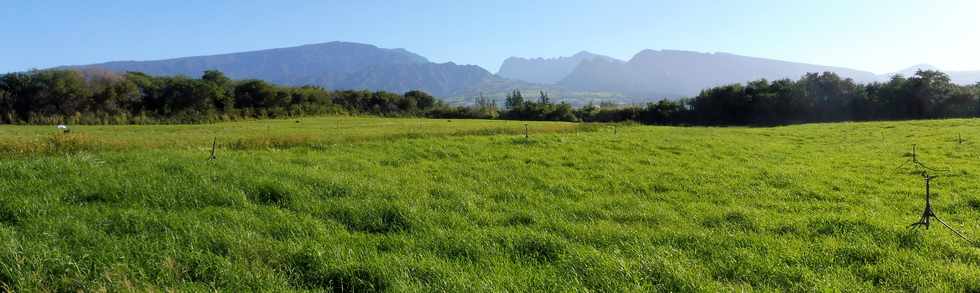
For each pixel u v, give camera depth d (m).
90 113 72.00
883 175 15.10
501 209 10.06
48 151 15.48
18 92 69.31
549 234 7.83
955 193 12.04
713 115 92.00
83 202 8.90
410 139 23.06
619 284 5.89
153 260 6.26
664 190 12.77
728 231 8.44
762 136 30.52
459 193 11.04
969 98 72.81
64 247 6.57
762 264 6.59
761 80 94.50
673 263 6.47
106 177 10.31
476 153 19.08
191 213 8.41
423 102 135.75
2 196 8.69
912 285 6.00
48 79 70.50
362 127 46.91
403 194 10.58
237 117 82.88
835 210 10.41
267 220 8.29
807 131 33.88
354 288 5.84
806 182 13.62
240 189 10.02
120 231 7.41
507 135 26.16
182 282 5.81
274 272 6.15
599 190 12.57
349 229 8.23
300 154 17.47
